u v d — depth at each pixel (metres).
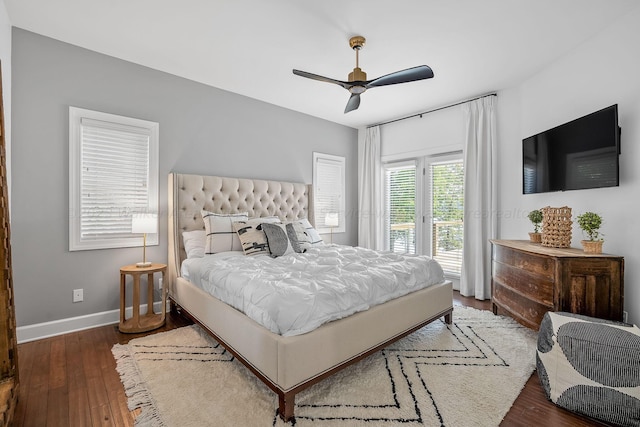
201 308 2.44
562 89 2.92
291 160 4.43
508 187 3.62
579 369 1.62
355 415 1.57
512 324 2.84
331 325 1.75
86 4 2.16
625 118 2.34
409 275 2.45
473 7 2.18
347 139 5.23
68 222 2.68
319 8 2.19
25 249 2.50
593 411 1.56
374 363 2.11
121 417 1.56
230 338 1.99
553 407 1.67
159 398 1.69
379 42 2.64
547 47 2.75
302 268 2.43
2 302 1.62
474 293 3.86
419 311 2.44
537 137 3.08
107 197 2.88
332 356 1.74
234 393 1.74
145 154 3.10
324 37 2.56
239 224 3.25
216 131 3.63
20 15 2.29
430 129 4.41
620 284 2.19
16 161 2.45
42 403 1.66
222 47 2.73
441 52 2.81
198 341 2.43
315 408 1.63
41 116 2.55
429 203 4.48
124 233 2.97
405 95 3.81
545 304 2.35
